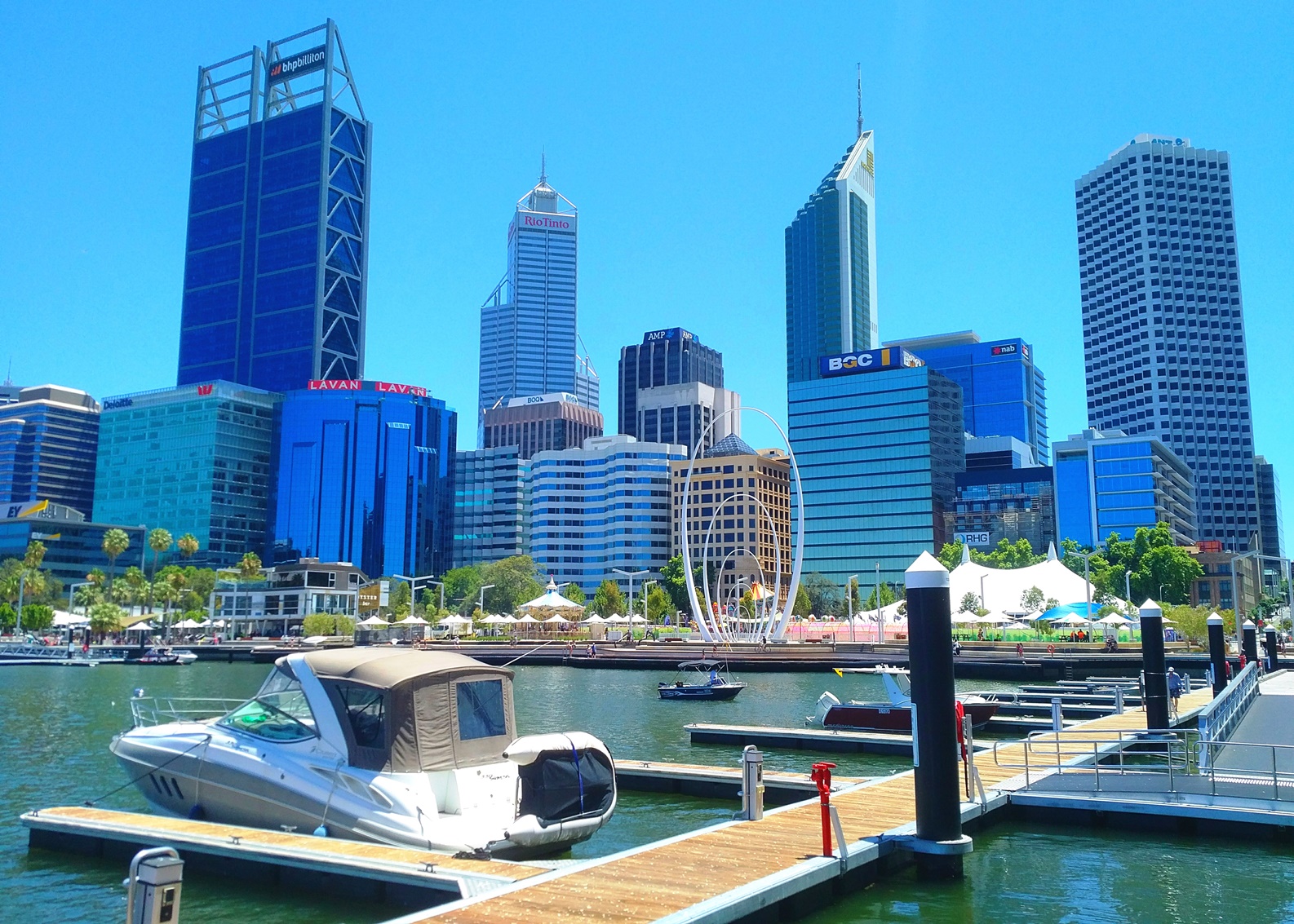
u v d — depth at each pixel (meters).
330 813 22.48
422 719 22.64
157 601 189.00
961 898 19.91
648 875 18.09
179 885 11.86
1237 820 24.64
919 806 20.80
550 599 143.50
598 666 114.56
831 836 20.83
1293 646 111.06
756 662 105.31
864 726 48.81
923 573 20.77
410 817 21.39
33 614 159.62
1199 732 27.98
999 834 25.27
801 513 125.62
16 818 29.55
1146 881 21.25
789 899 18.31
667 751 45.00
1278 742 35.47
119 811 25.58
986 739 46.84
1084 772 28.34
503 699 24.48
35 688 84.44
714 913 15.91
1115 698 55.19
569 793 22.09
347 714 23.12
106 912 20.28
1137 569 193.25
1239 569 153.75
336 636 161.50
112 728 53.34
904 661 100.94
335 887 20.09
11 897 21.08
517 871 19.03
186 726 26.44
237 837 21.88
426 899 18.86
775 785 30.80
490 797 22.62
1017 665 91.50
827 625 147.62
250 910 19.45
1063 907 19.52
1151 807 25.41
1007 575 115.44
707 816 29.94
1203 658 91.62
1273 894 20.39
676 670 108.38
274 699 24.91
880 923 18.44
